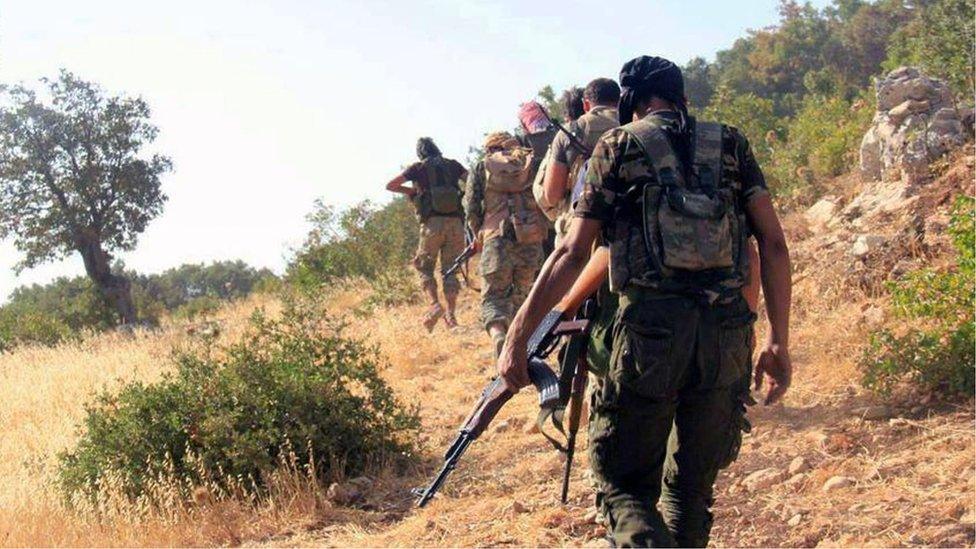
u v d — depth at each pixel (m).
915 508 4.70
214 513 6.37
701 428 3.59
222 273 53.78
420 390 8.89
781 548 4.65
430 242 10.92
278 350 7.60
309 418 6.94
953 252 7.62
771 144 14.57
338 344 7.55
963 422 5.50
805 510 4.91
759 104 16.42
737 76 72.56
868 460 5.28
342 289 15.98
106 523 6.48
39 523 6.59
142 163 30.55
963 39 12.93
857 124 11.77
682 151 3.60
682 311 3.45
